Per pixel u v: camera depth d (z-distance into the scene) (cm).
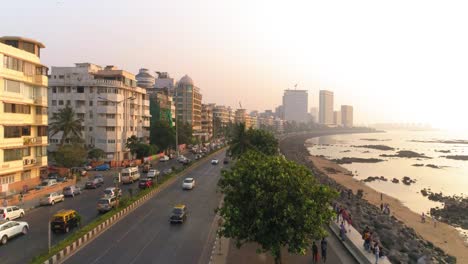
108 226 4397
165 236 4012
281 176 2867
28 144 6650
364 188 10556
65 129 8544
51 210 5216
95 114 10588
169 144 13525
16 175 6562
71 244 3516
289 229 2666
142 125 12569
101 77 11088
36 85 6838
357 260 3409
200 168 10331
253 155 3753
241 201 2923
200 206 5569
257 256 3456
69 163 8212
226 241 3884
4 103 6062
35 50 6900
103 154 10175
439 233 6369
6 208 4503
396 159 19012
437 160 18825
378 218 6656
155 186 6969
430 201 9050
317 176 11575
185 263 3225
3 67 5962
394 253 4378
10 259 3209
